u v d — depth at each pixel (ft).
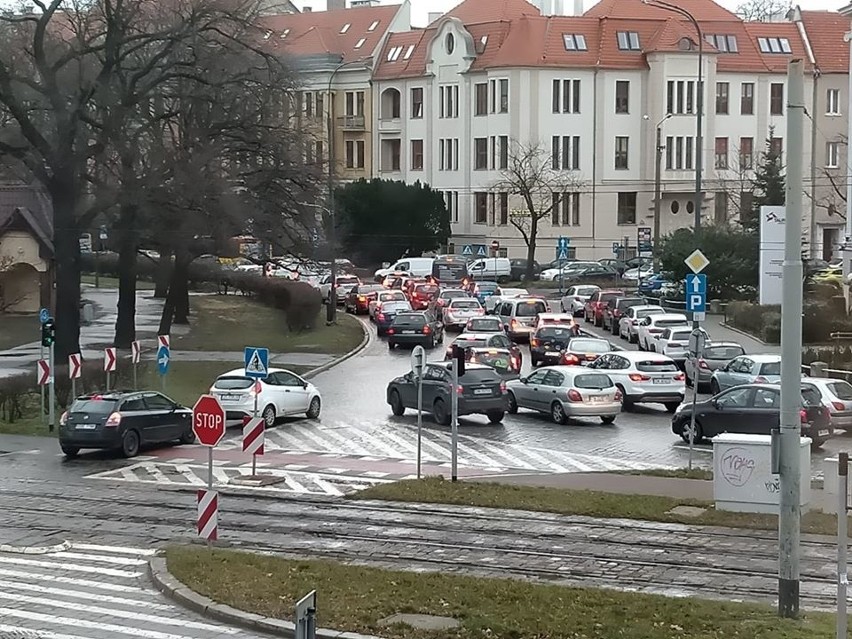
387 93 313.73
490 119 287.48
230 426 111.45
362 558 58.49
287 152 153.89
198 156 141.28
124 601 50.49
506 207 285.64
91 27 150.61
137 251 159.22
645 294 207.51
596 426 108.27
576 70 282.97
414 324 171.83
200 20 138.72
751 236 196.03
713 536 62.23
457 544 61.21
